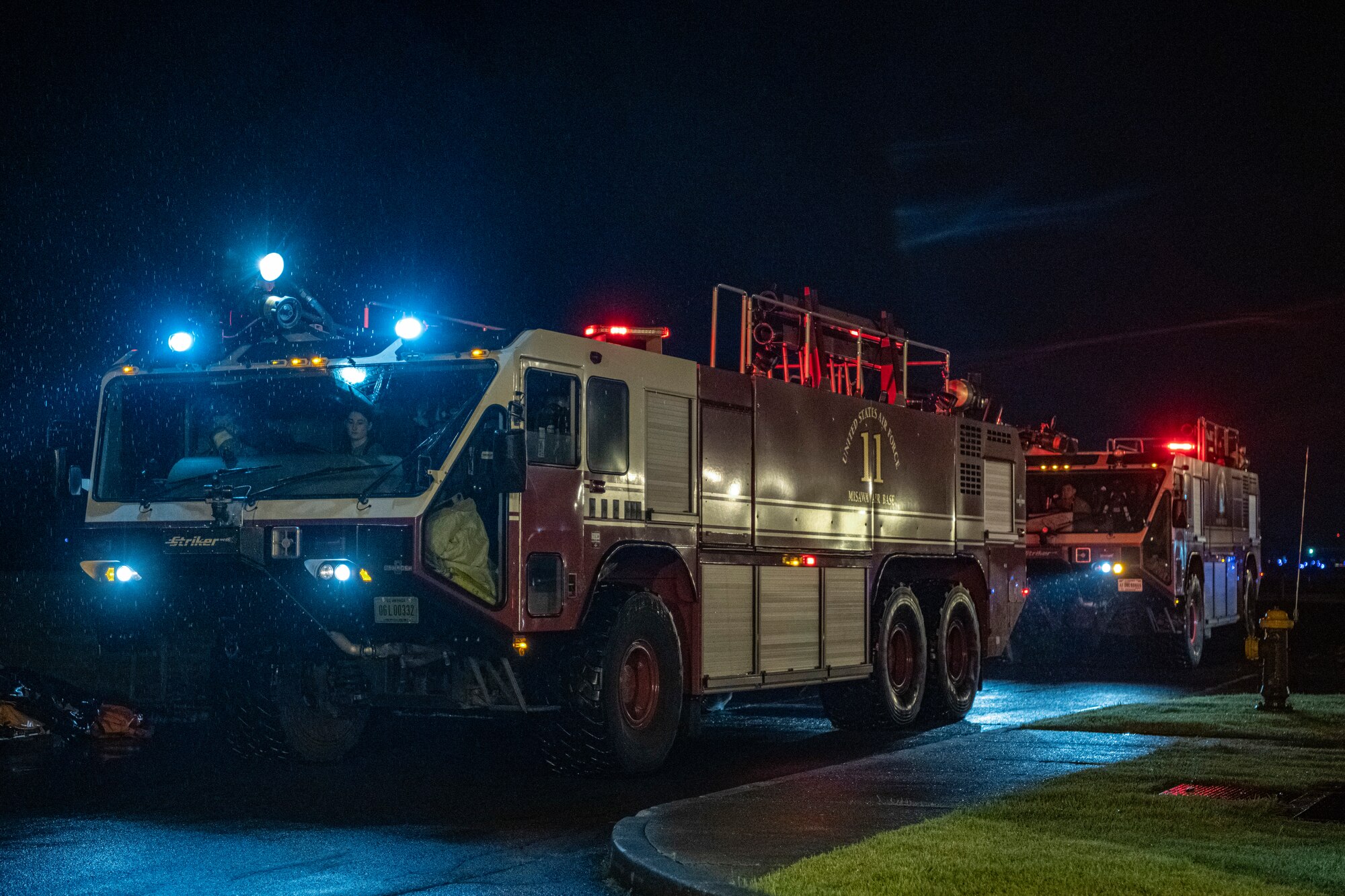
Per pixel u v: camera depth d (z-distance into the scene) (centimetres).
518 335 1059
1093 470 2375
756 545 1286
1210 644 2886
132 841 870
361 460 1061
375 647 1070
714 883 696
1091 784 982
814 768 1192
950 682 1562
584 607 1095
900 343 1614
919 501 1545
